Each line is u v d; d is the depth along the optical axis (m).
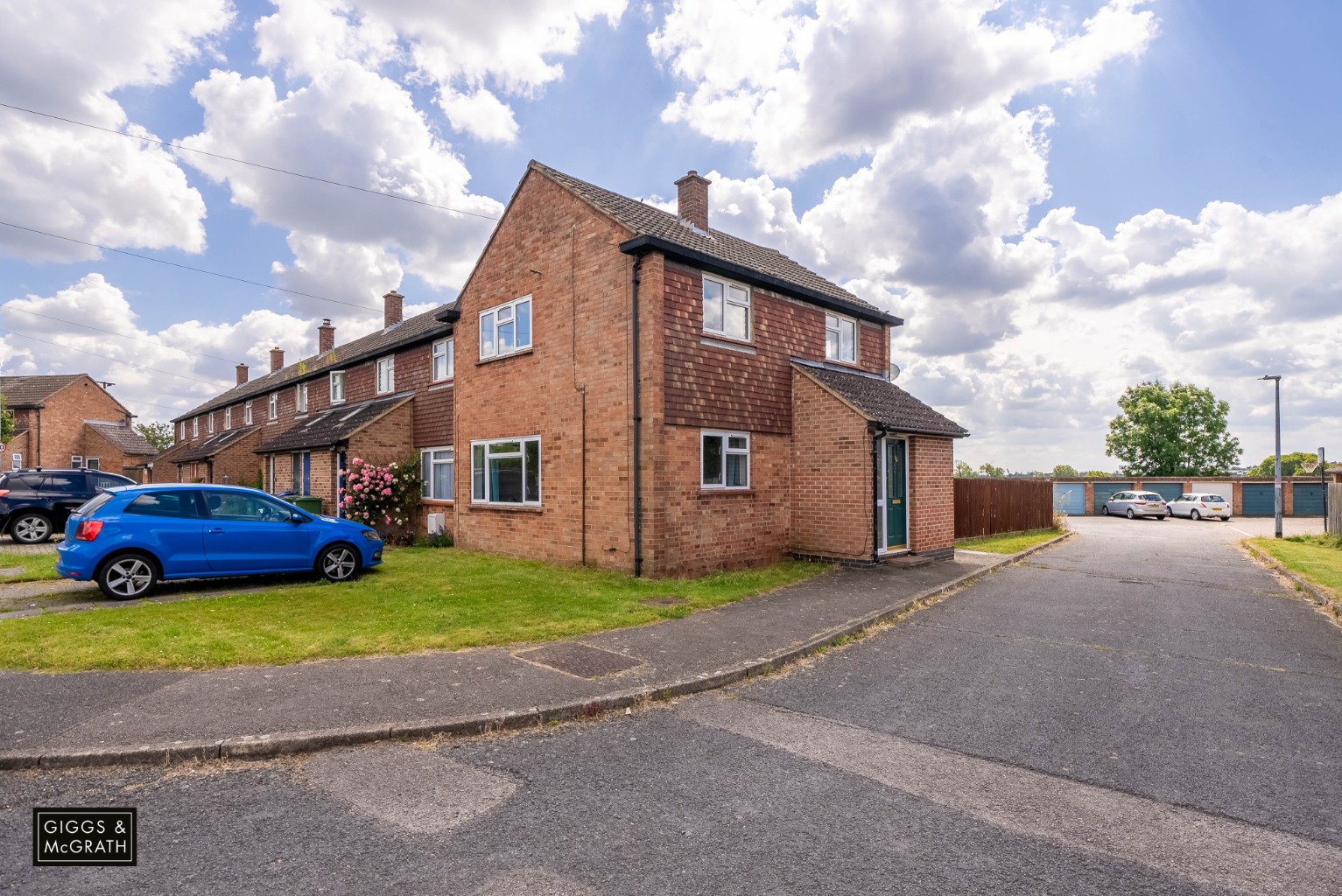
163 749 4.43
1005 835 3.64
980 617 9.12
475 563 12.88
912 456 14.04
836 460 13.02
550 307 13.19
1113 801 4.03
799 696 5.90
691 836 3.60
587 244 12.37
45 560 12.24
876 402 13.72
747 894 3.10
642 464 11.23
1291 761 4.59
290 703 5.28
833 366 15.03
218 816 3.77
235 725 4.81
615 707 5.50
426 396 18.55
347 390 23.47
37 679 5.75
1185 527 30.75
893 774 4.36
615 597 9.47
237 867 3.28
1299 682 6.33
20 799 3.96
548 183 13.35
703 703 5.71
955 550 16.62
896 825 3.73
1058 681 6.34
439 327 17.69
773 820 3.78
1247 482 39.91
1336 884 3.21
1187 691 6.05
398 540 17.31
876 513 13.05
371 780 4.23
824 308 14.91
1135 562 15.42
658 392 11.15
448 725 4.93
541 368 13.35
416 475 18.31
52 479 16.19
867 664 6.88
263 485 24.03
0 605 8.75
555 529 12.88
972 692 6.00
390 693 5.53
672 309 11.48
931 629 8.40
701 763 4.52
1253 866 3.35
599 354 12.09
